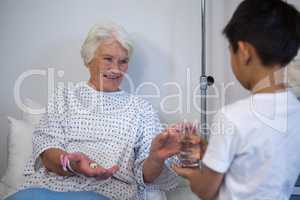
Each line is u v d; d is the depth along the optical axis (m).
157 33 1.71
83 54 1.54
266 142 0.89
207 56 1.67
